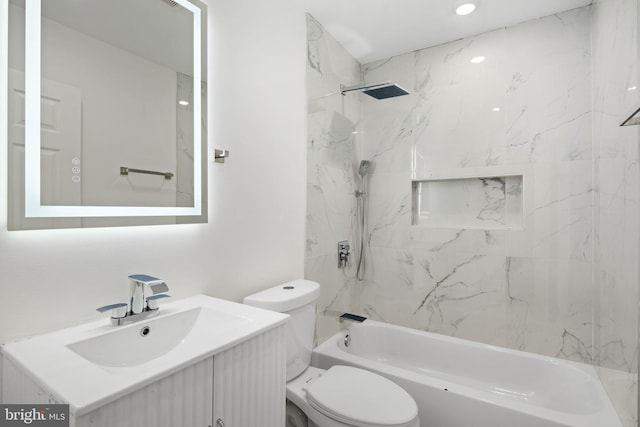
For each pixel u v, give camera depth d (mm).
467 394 1510
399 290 2498
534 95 2041
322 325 2170
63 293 978
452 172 2291
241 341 965
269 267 1731
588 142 1900
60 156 950
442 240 2326
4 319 870
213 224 1428
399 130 2502
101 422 646
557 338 1978
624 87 1338
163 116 1218
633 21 1208
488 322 2170
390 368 1772
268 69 1721
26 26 890
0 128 857
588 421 1312
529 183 2049
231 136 1508
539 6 1927
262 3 1686
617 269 1435
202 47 1349
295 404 1528
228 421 944
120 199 1087
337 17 2061
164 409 772
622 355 1344
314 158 2088
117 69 1088
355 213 2566
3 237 867
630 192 1263
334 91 2303
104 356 942
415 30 2191
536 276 2031
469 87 2244
